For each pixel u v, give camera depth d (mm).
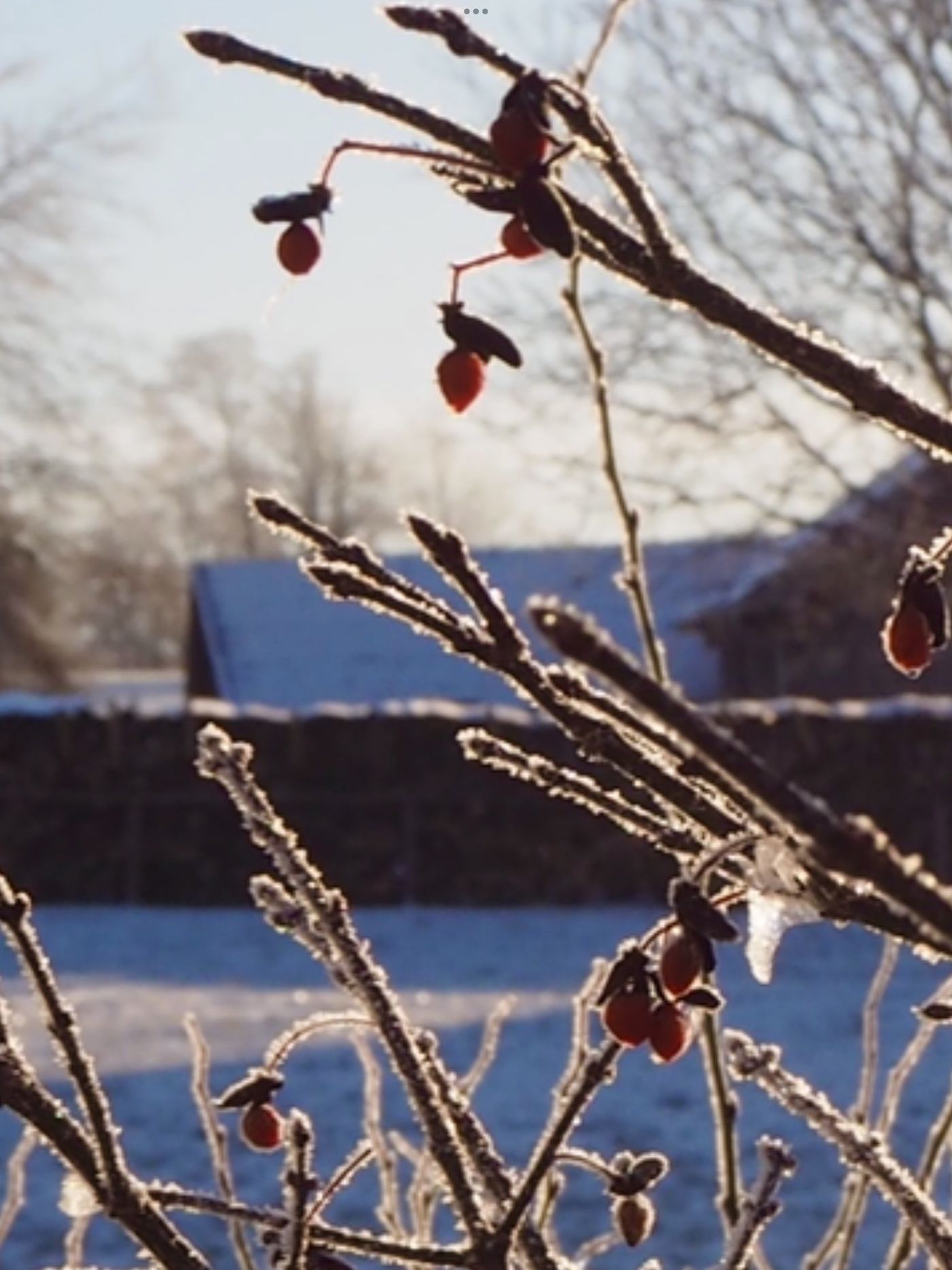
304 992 13773
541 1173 1729
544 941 16594
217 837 19094
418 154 1572
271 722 18969
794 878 1626
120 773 19141
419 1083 1738
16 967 15188
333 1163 8266
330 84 1557
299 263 1575
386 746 18859
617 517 2557
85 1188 1774
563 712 1683
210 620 33281
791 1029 11898
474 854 18828
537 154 1486
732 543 19531
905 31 18812
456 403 1601
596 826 18781
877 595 20109
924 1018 1872
